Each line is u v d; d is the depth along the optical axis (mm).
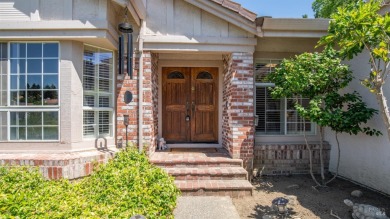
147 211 2650
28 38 4512
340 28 3492
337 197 4711
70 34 4520
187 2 5352
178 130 7035
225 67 6438
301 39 6086
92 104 5039
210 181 4914
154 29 5457
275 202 3900
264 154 6059
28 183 3439
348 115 4746
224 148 6574
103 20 4508
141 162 4516
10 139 4602
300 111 5043
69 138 4574
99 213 2463
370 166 5098
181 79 7039
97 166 4543
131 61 4922
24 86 4629
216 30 5535
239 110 5574
